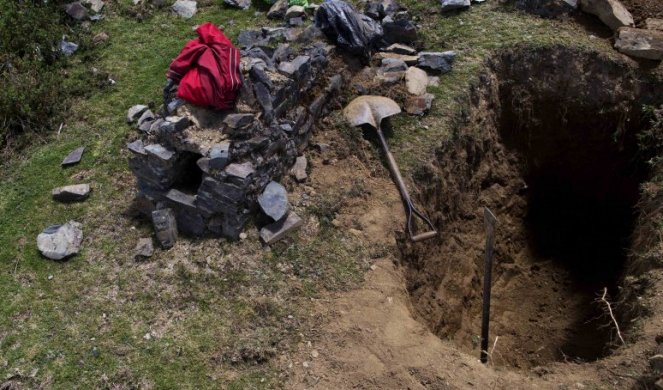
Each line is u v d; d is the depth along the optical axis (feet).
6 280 17.75
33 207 19.69
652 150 22.40
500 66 23.49
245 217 17.93
